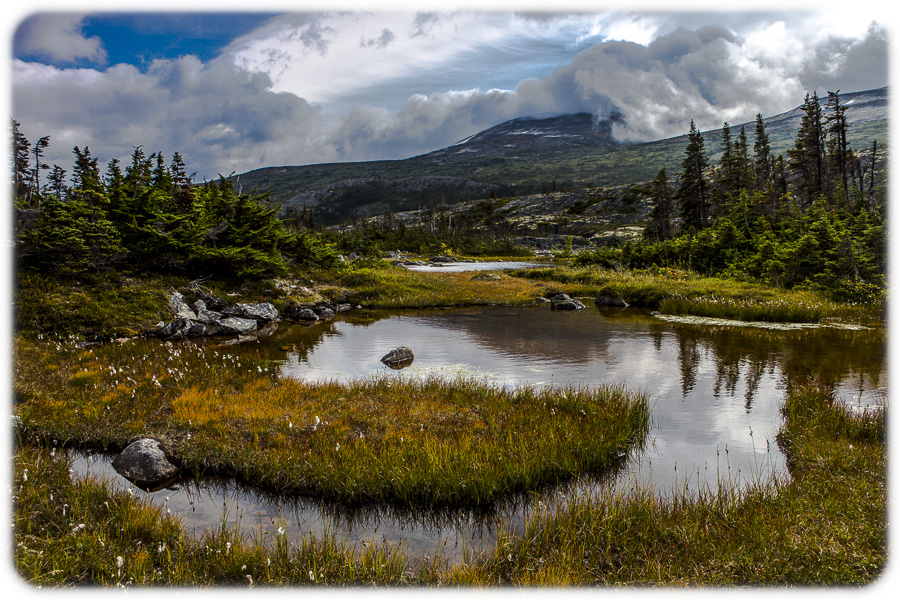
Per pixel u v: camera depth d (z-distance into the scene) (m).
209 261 27.02
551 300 34.38
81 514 6.89
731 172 67.06
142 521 6.67
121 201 25.00
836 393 13.09
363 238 86.50
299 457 8.77
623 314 28.94
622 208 173.00
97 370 13.58
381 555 6.02
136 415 10.66
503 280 45.81
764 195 54.06
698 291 32.22
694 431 10.80
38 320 18.11
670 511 7.04
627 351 18.80
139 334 19.95
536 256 106.94
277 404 11.45
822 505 6.86
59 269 21.06
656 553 6.07
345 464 8.43
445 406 11.50
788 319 25.22
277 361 17.09
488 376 15.20
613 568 5.82
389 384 13.53
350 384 13.62
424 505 7.86
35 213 22.92
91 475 8.54
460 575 5.64
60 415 10.47
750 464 9.14
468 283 42.84
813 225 32.84
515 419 10.60
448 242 113.12
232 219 30.23
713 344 19.97
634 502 7.03
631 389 13.80
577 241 136.62
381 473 8.16
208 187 33.38
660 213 74.31
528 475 8.20
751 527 6.39
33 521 6.55
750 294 30.56
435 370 15.95
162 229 26.17
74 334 18.09
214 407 11.10
